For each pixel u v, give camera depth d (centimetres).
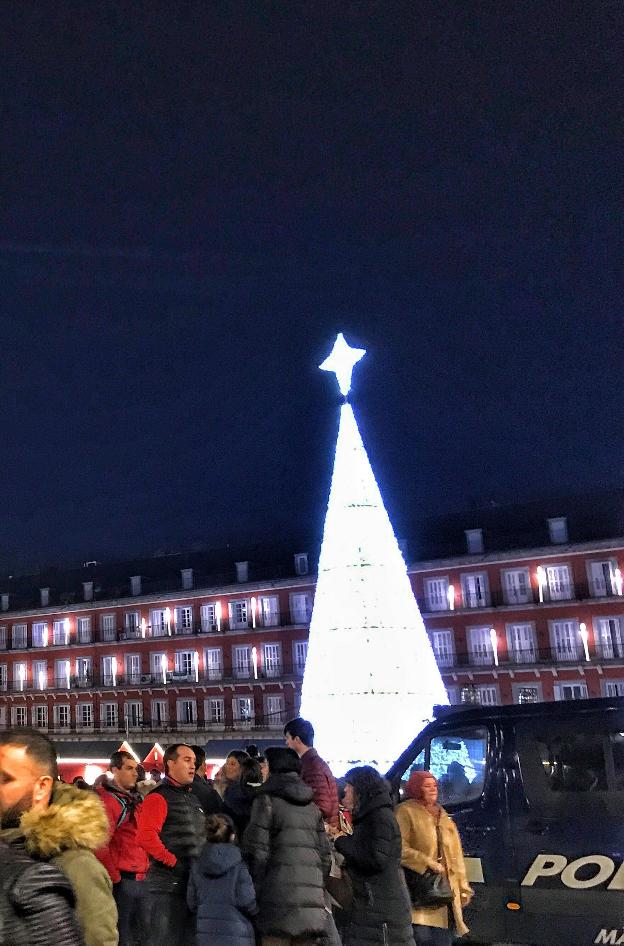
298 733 746
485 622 4250
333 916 677
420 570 4478
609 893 602
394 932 559
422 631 1542
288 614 4791
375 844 566
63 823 312
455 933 657
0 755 309
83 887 328
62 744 4634
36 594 6031
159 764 2139
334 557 1538
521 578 4244
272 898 541
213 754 3950
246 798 718
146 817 638
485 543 4484
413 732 1438
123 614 5391
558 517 4322
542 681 4047
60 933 251
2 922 246
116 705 5241
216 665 4950
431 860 632
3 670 5803
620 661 3862
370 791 589
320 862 566
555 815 644
